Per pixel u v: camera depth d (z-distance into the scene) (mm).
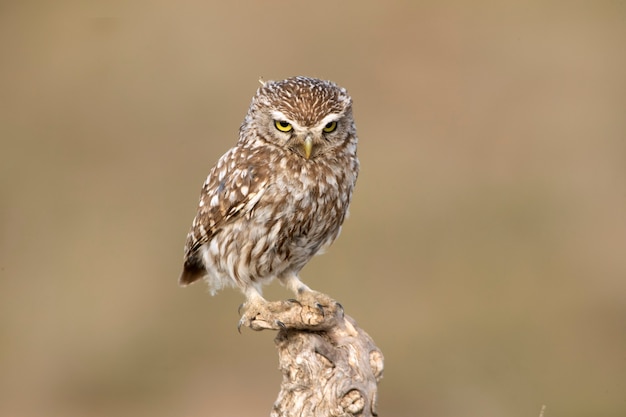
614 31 21938
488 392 15289
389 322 15984
